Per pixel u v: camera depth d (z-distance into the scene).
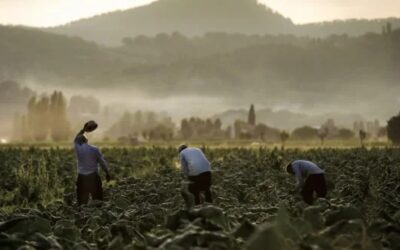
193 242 17.97
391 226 22.00
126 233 24.09
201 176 37.00
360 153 108.62
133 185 54.19
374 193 37.28
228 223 22.06
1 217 32.25
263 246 14.86
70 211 36.75
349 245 18.69
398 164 80.25
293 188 49.66
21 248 19.48
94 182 45.69
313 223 22.09
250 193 44.97
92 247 22.52
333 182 51.69
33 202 56.12
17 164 91.50
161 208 31.42
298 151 127.44
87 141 46.31
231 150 152.25
